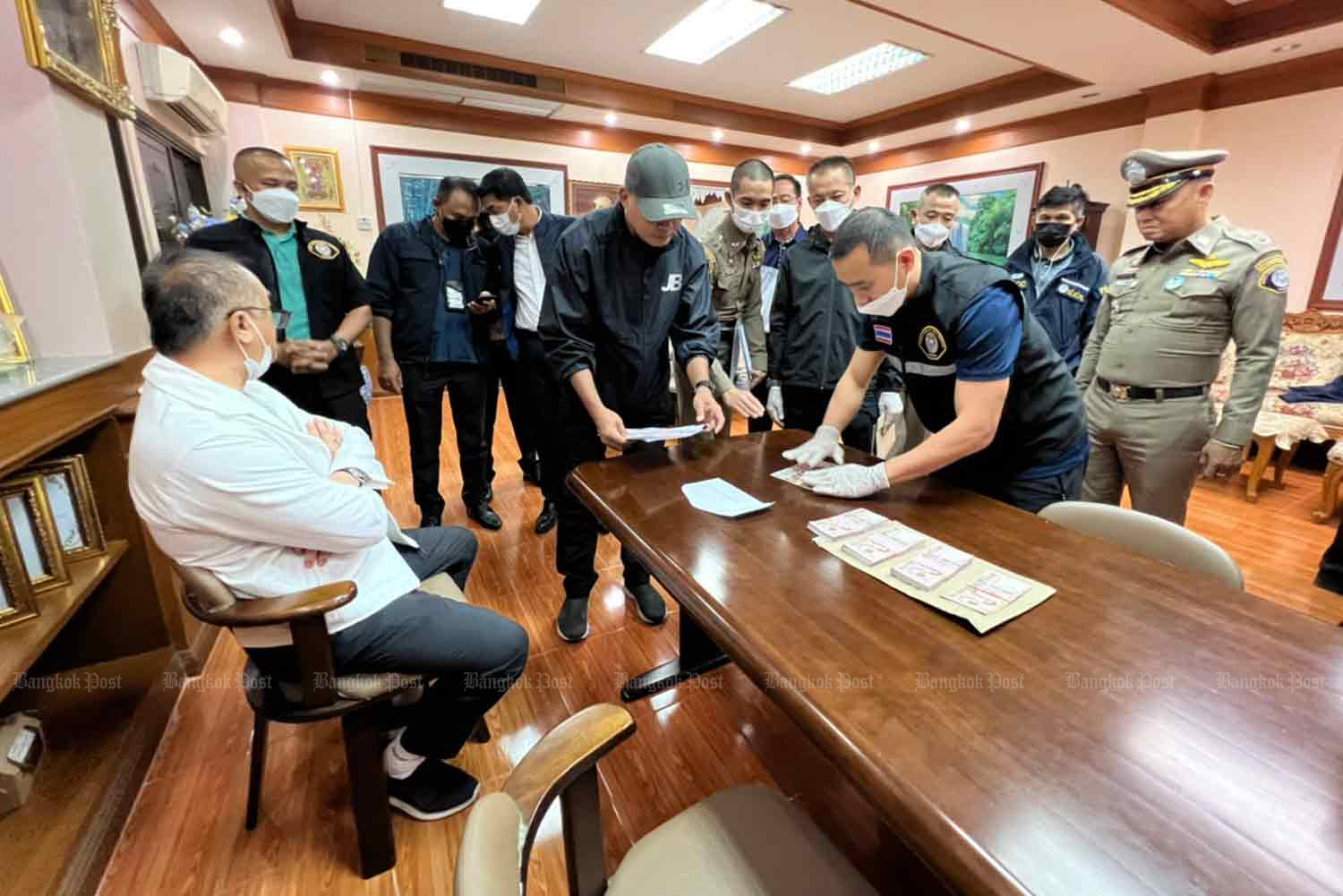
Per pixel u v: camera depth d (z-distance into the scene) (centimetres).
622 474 138
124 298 170
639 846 74
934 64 464
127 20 288
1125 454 191
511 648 118
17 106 141
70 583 135
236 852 119
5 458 104
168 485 92
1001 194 568
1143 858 47
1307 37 345
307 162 479
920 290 121
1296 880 45
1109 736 59
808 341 226
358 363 223
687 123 567
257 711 107
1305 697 65
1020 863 47
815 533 106
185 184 365
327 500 102
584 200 599
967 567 92
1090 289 245
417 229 242
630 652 183
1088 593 86
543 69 481
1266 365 165
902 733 60
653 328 162
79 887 108
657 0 366
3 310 138
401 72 438
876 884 118
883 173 683
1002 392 114
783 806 80
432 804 126
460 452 265
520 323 266
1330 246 387
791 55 452
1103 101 479
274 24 354
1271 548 266
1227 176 423
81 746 133
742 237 236
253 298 103
